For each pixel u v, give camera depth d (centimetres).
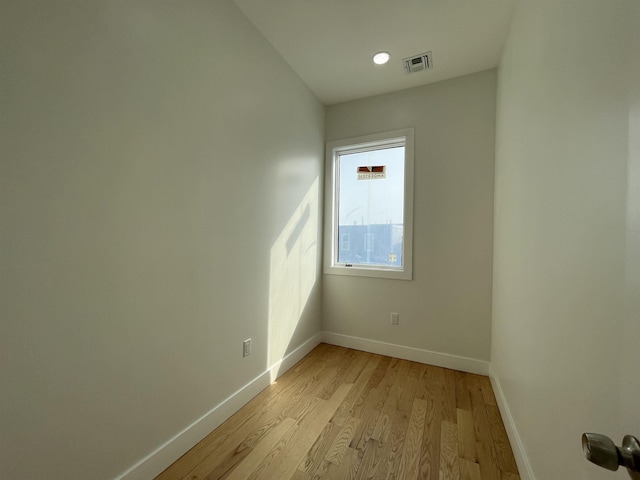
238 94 175
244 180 181
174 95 134
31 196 88
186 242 142
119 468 113
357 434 157
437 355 245
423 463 137
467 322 236
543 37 114
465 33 191
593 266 73
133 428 119
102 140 106
